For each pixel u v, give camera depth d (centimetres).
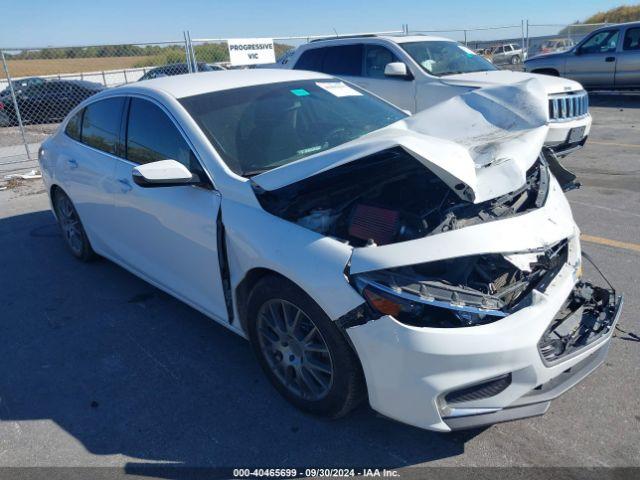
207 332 384
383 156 313
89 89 1692
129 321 405
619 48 1367
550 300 246
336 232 277
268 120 359
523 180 266
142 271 409
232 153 328
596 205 604
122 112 406
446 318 235
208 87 377
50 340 386
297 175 272
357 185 311
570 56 1455
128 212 392
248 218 291
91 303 438
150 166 304
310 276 252
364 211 274
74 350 371
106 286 468
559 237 266
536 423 275
